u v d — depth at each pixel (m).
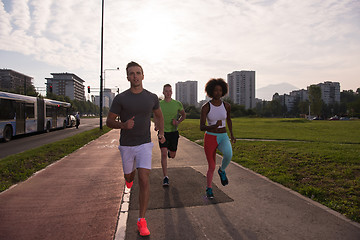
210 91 3.89
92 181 5.05
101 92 21.39
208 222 3.12
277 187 4.55
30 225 3.08
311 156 6.98
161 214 3.36
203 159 7.40
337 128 22.80
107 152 8.93
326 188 4.33
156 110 3.13
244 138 13.19
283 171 5.56
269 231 2.88
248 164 6.51
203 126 3.88
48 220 3.22
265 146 9.48
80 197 4.10
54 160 7.39
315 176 5.05
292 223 3.08
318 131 19.17
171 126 4.79
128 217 3.29
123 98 2.84
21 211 3.53
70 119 27.25
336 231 2.87
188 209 3.53
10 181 5.05
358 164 5.92
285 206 3.63
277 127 23.91
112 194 4.23
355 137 13.82
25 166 6.41
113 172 5.83
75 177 5.38
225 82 3.90
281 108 124.81
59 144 10.66
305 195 4.12
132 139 2.92
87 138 13.80
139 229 2.84
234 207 3.60
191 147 10.04
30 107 16.89
